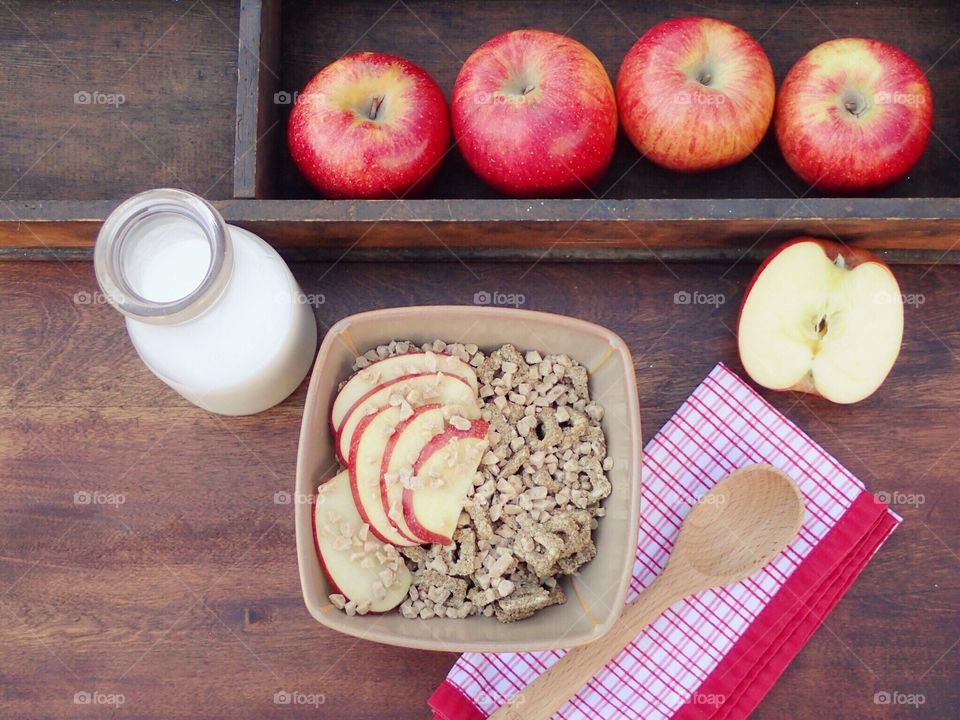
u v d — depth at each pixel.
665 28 0.52
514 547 0.50
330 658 0.55
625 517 0.48
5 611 0.55
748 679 0.53
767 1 0.57
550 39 0.51
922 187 0.56
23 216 0.50
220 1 0.58
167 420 0.56
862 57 0.52
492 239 0.54
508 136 0.50
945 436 0.56
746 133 0.52
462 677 0.53
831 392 0.54
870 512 0.54
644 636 0.54
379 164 0.51
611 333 0.49
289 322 0.50
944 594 0.55
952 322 0.56
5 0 0.58
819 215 0.50
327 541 0.50
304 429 0.47
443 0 0.58
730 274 0.57
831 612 0.55
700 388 0.55
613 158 0.56
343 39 0.57
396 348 0.52
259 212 0.51
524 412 0.52
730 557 0.53
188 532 0.55
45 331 0.56
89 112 0.57
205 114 0.57
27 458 0.55
